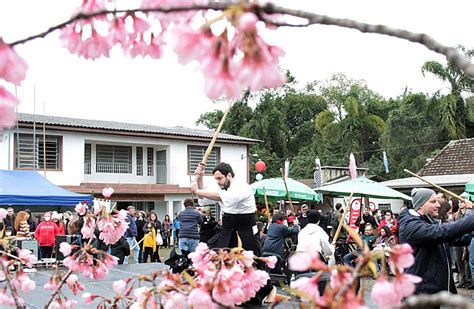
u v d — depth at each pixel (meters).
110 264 2.69
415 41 0.88
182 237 11.36
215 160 29.39
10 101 1.03
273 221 8.88
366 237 12.80
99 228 2.96
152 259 16.61
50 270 8.64
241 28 0.88
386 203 24.45
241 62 0.91
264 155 40.62
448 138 33.56
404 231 4.40
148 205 28.28
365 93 42.00
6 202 14.29
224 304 1.63
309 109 45.72
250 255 1.99
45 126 23.67
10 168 22.50
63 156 24.58
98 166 27.16
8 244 2.42
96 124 27.12
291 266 1.13
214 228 5.30
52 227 12.88
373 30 0.89
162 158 28.72
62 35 1.23
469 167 21.84
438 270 4.36
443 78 30.69
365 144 38.59
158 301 1.84
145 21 1.21
